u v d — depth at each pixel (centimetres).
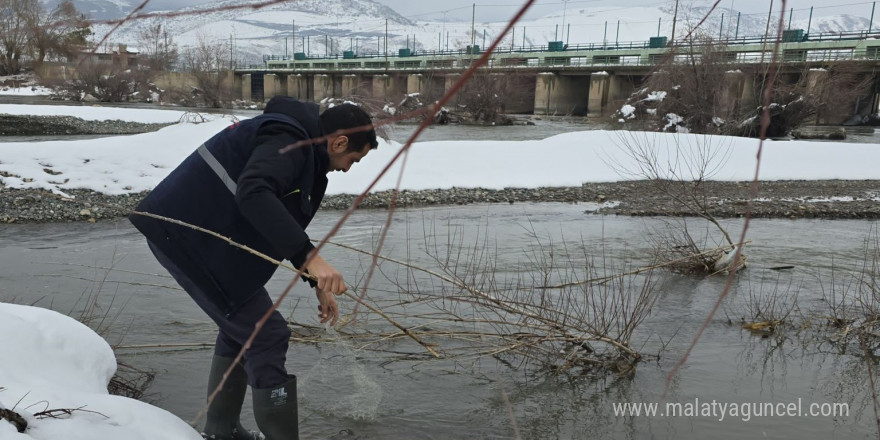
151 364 380
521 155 1533
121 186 1095
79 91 4178
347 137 238
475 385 369
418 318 470
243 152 230
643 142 1662
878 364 411
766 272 673
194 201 230
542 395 359
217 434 273
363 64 8662
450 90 71
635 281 614
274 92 8056
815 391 368
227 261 232
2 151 1126
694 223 1018
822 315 511
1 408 191
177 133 1311
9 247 732
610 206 1193
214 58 5044
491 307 413
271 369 243
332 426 314
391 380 371
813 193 1384
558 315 443
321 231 880
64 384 241
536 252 751
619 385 374
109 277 588
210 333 435
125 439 209
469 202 1219
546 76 5644
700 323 486
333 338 428
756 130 2769
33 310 273
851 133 3575
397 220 998
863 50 4666
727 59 2766
